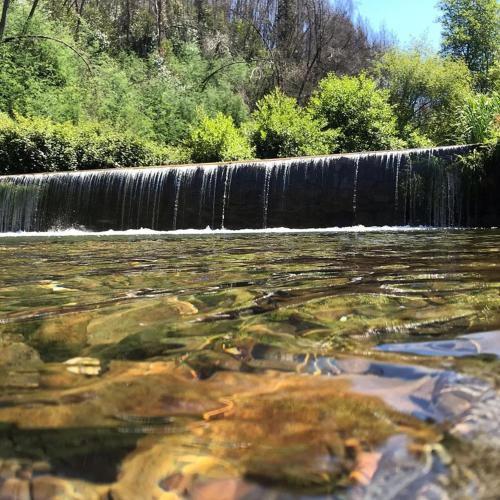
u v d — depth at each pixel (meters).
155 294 2.15
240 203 10.52
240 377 1.04
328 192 10.10
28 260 3.96
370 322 1.50
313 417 0.81
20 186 11.64
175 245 5.48
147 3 31.23
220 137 15.31
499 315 1.54
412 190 9.58
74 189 11.32
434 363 1.08
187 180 10.80
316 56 29.48
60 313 1.80
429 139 23.08
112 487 0.65
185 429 0.80
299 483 0.63
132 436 0.78
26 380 1.07
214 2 35.44
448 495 0.59
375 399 0.89
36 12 21.05
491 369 1.02
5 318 1.72
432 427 0.76
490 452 0.68
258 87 28.19
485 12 28.45
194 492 0.63
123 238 7.61
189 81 24.73
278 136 15.31
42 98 18.14
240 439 0.75
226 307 1.83
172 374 1.08
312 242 5.43
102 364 1.17
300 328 1.46
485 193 8.98
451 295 1.91
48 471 0.69
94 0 31.11
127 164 15.09
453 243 4.71
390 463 0.66
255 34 33.28
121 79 20.72
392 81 23.95
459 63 24.38
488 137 11.26
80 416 0.87
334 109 16.75
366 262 3.21
